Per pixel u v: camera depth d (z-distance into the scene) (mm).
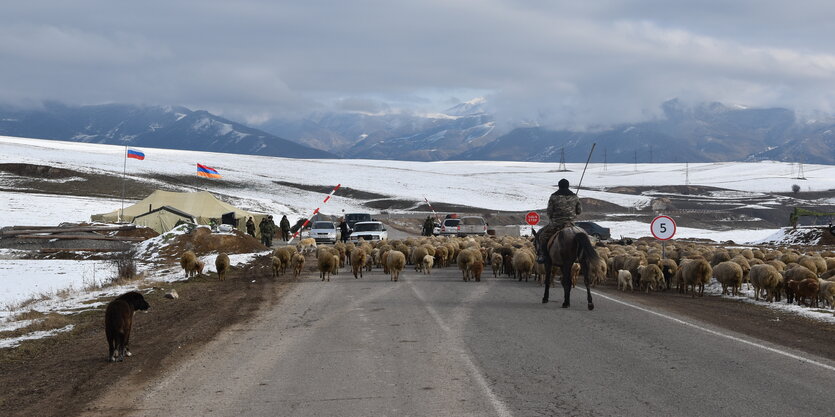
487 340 10039
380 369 8203
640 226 76688
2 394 7629
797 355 8891
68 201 70500
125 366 8836
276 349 9586
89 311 14273
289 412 6500
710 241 48625
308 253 33406
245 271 23531
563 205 14625
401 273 22188
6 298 19516
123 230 39531
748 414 6250
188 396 7191
